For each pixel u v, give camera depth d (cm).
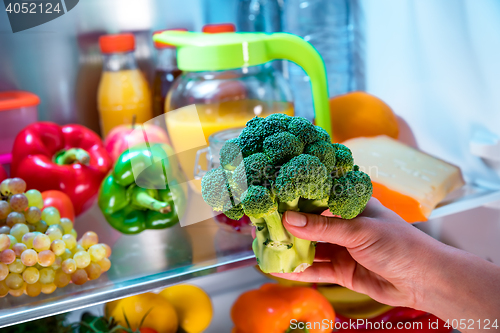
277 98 65
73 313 63
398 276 52
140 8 73
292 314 62
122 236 63
